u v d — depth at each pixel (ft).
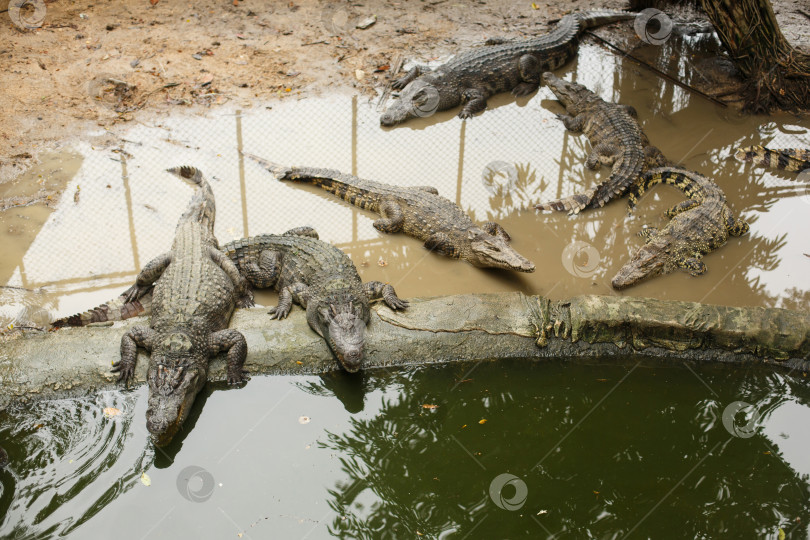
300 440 17.54
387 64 34.53
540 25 39.19
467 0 41.45
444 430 18.10
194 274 20.30
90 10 36.86
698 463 17.31
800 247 25.02
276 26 37.14
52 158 26.73
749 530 15.48
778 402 19.25
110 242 23.32
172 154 27.66
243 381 18.90
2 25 34.68
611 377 20.17
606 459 17.35
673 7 40.65
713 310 20.57
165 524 15.20
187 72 32.68
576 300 21.07
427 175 27.89
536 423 18.45
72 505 15.51
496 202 26.66
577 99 32.12
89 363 18.49
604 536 15.30
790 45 33.37
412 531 15.37
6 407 17.80
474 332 20.34
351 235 24.94
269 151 28.48
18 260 22.24
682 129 31.48
